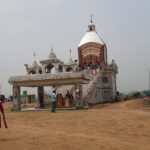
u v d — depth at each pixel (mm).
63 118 31016
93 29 86250
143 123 27859
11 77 45312
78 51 84438
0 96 21078
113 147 17453
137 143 20391
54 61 66500
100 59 82625
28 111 42000
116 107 49562
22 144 16594
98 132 24344
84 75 43906
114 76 77375
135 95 84812
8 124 27078
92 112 34969
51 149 15945
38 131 21469
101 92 67375
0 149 15602
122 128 25875
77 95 43719
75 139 18469
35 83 44844
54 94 36906
